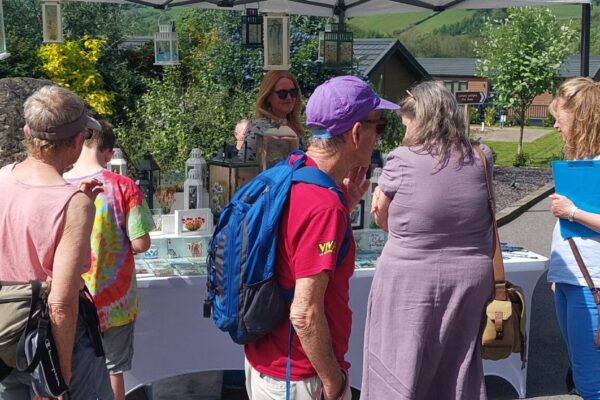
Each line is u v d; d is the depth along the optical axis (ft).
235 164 15.51
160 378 14.25
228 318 8.13
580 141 11.98
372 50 65.05
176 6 26.76
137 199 12.12
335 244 7.77
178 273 14.15
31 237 8.61
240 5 28.12
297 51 42.06
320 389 8.27
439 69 149.79
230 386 15.75
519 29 58.34
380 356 11.51
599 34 164.35
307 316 7.70
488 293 11.39
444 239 11.09
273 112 17.39
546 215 39.40
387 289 11.39
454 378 11.46
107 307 11.93
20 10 47.50
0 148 21.11
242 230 8.00
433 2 25.63
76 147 9.00
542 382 16.53
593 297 11.75
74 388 9.34
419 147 11.16
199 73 42.04
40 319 8.50
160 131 33.37
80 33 46.93
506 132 91.40
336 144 8.23
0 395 9.11
